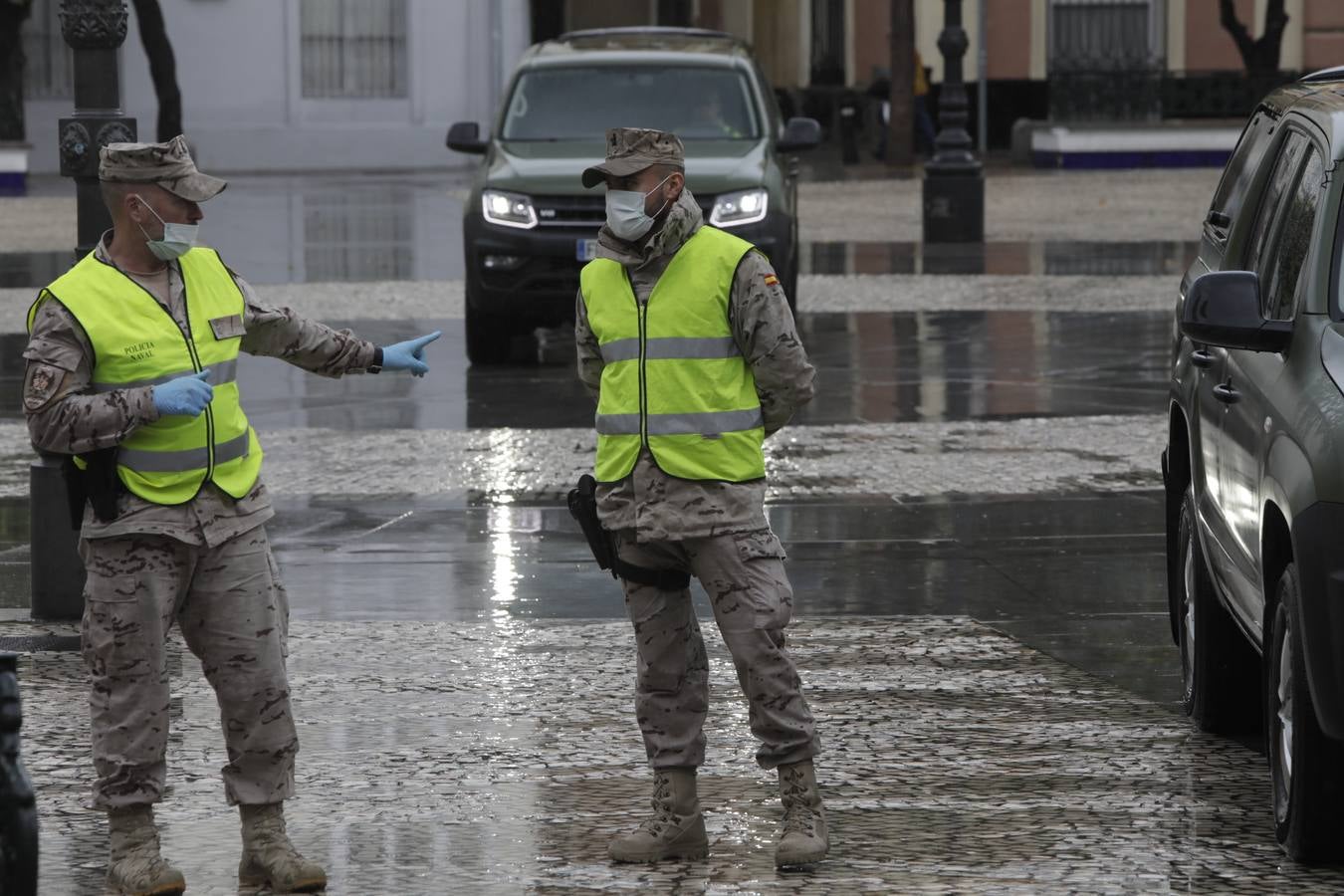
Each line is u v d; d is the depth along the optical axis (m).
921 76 142.50
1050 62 132.75
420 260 76.25
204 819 18.73
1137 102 132.50
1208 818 18.55
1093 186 114.94
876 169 132.25
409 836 18.19
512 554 30.70
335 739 21.33
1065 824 18.38
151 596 16.36
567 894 16.62
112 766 16.45
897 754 20.67
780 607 17.06
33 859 12.93
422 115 139.38
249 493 16.69
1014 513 33.31
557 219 49.44
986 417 42.69
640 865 17.38
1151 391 45.91
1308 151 19.86
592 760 20.53
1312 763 16.69
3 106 122.25
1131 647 25.17
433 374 49.56
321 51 137.62
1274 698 17.70
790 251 50.91
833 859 17.45
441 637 25.75
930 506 33.94
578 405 44.75
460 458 38.47
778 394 17.12
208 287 16.67
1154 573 29.12
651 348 17.00
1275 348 18.12
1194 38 144.38
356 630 26.12
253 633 16.69
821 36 161.00
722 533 16.92
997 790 19.42
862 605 27.39
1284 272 19.36
